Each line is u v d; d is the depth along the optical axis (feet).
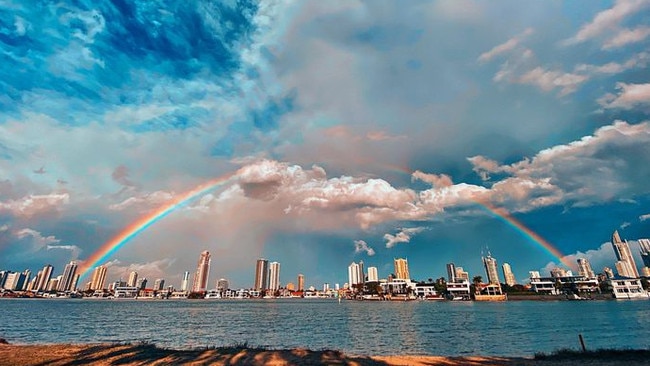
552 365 99.14
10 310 540.11
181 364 99.91
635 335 209.15
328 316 422.82
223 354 114.73
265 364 101.19
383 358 112.68
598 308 508.12
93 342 191.62
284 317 411.13
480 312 467.52
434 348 169.99
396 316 408.67
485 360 109.91
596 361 102.42
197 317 416.05
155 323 327.88
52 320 352.28
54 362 101.04
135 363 100.89
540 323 294.05
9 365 96.99
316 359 108.68
